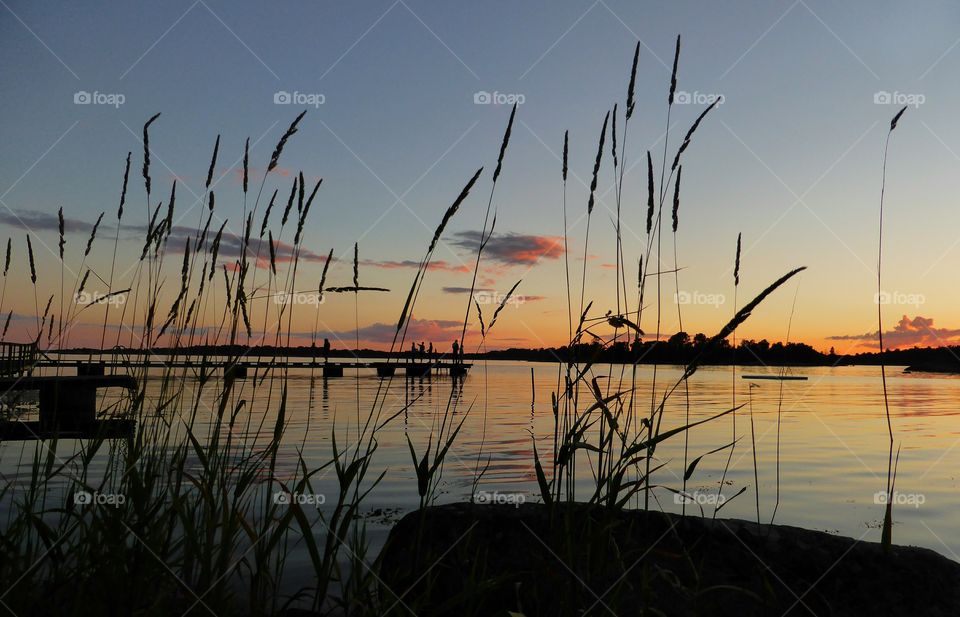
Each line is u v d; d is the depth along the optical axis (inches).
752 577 94.1
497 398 750.5
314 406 544.7
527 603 86.7
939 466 288.5
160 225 96.7
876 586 91.8
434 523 108.3
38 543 84.4
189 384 87.7
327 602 101.6
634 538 99.1
